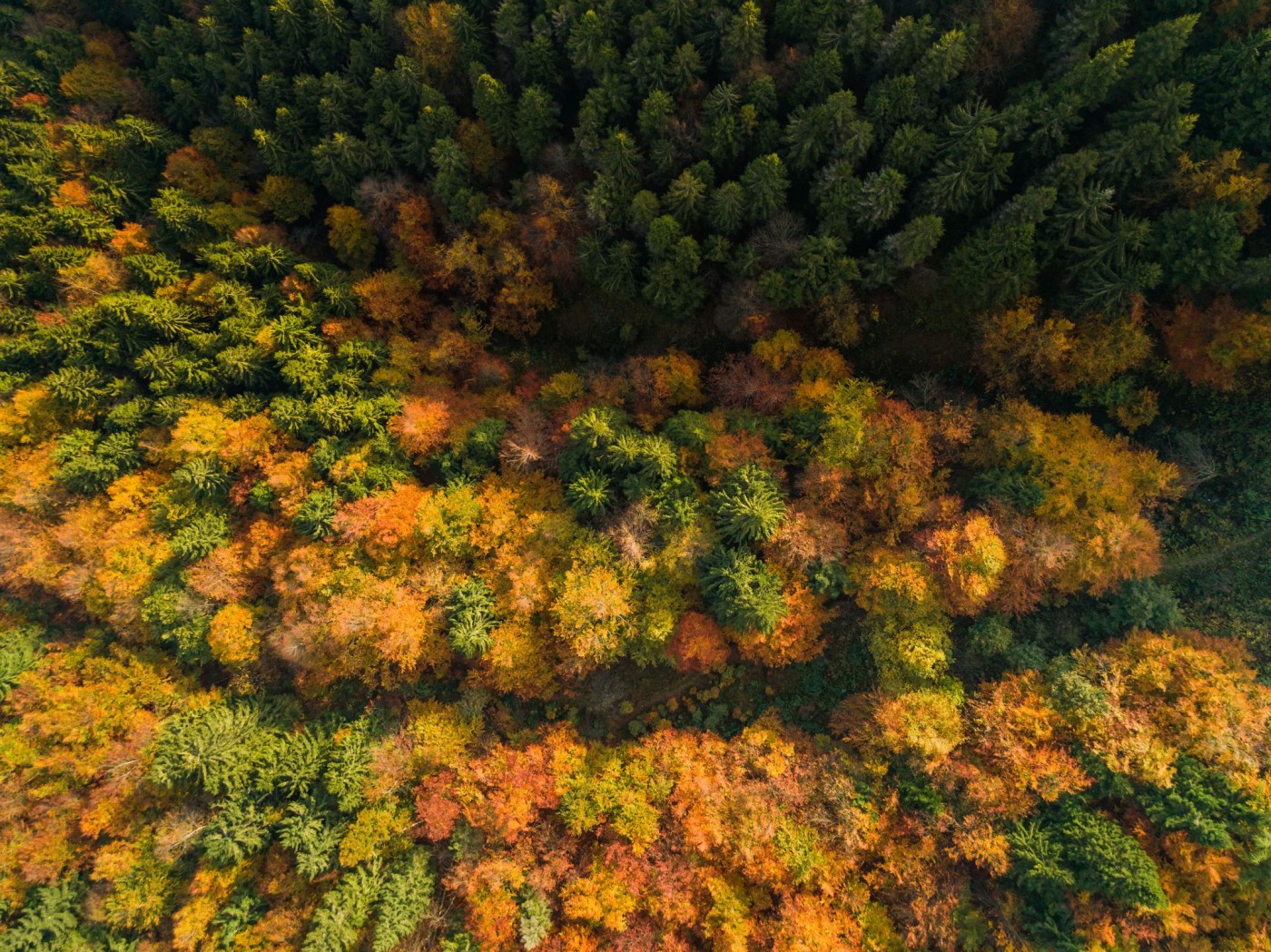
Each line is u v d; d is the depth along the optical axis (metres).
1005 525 34.34
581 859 36.03
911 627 35.22
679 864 34.47
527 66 37.25
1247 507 36.91
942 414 36.59
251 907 36.66
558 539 37.12
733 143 35.06
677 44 35.47
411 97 39.12
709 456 36.34
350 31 40.03
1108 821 31.00
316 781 38.62
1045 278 35.06
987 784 32.16
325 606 37.47
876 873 34.06
